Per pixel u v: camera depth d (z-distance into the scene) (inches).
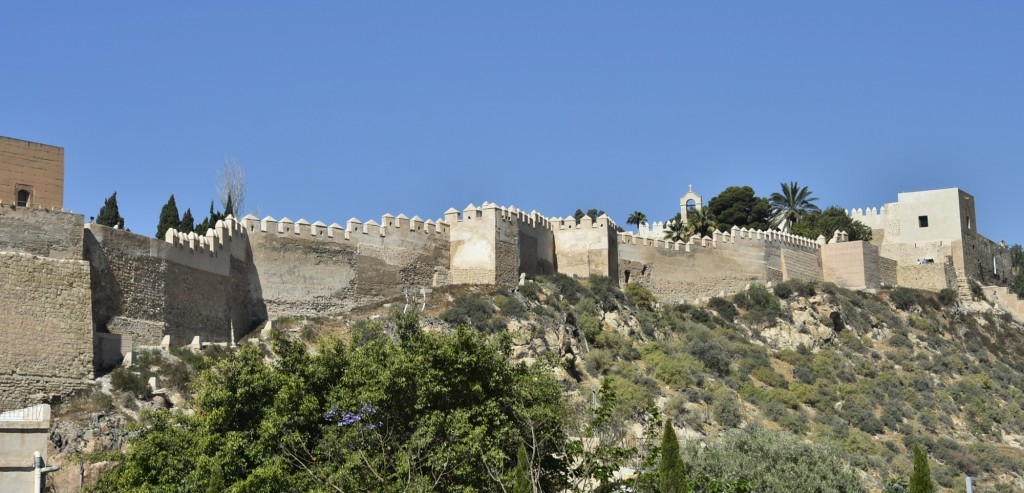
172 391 2253.9
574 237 3614.7
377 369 1711.4
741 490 1694.1
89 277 2283.5
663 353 3235.7
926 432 3257.9
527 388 1758.1
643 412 2787.9
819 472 2018.9
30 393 2145.7
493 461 1628.9
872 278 4343.0
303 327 2815.0
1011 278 5083.7
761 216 5295.3
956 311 4318.4
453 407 1708.9
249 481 1524.4
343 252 3048.7
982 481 2965.1
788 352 3572.8
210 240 2701.8
